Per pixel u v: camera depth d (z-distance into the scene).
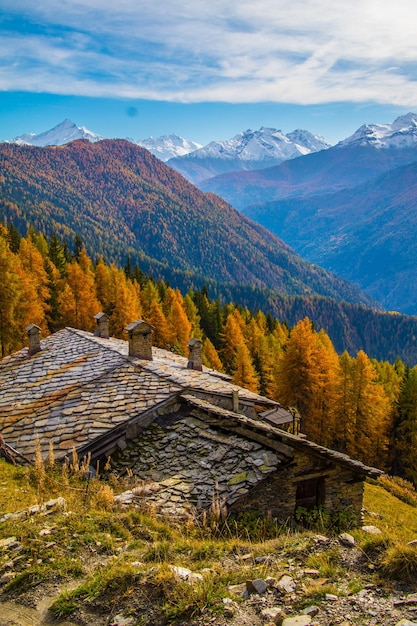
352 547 8.27
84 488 11.47
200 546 8.34
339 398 51.00
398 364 91.25
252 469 11.92
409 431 52.59
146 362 18.89
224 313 107.75
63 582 7.16
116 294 66.56
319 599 6.72
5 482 11.48
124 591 6.80
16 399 17.89
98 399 16.42
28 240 86.00
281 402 52.69
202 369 22.92
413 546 8.00
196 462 12.80
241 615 6.38
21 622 6.38
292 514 12.62
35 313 50.56
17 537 8.12
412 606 6.48
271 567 7.65
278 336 91.69
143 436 14.89
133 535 8.70
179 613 6.36
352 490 13.75
